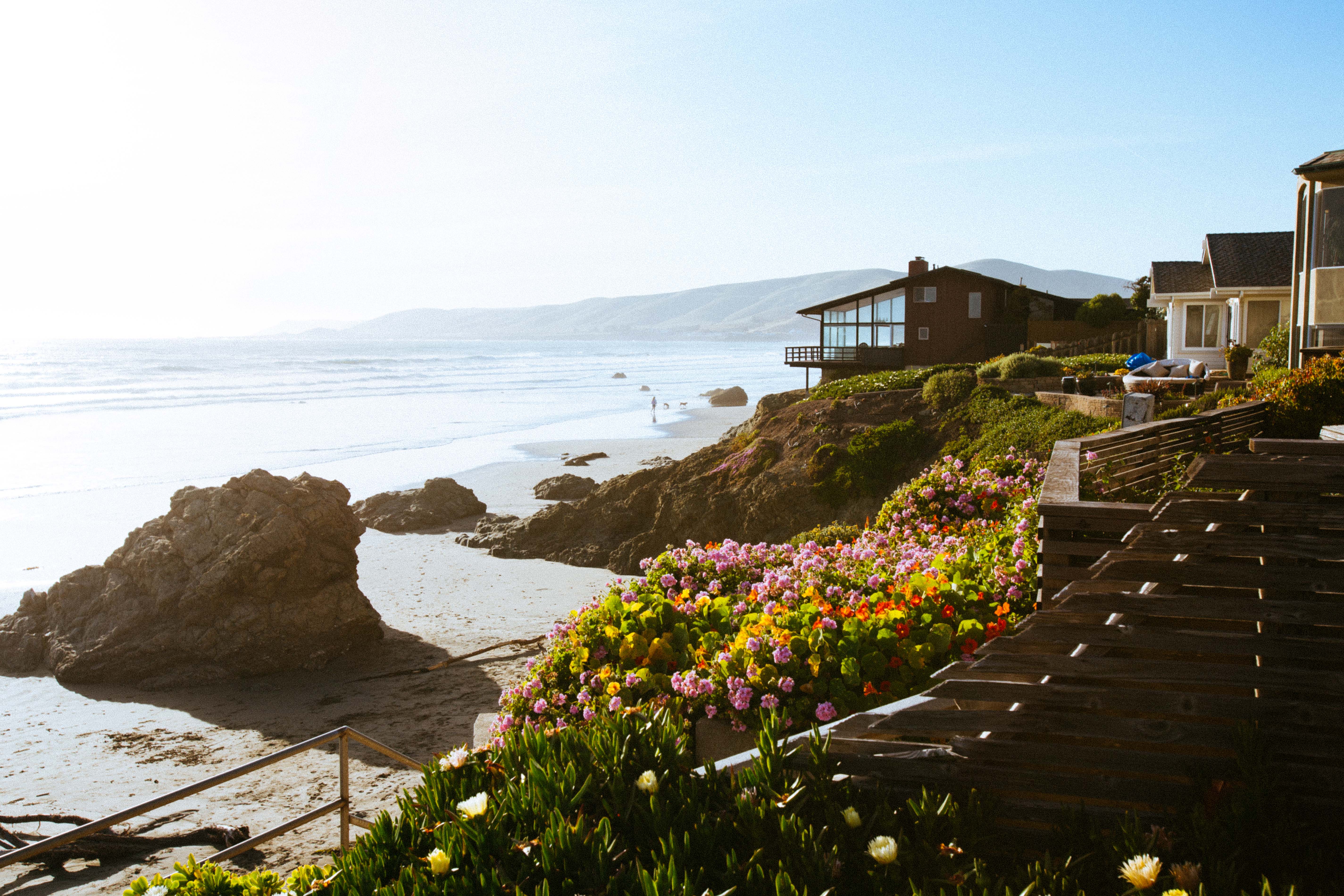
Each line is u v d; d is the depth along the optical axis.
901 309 49.97
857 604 6.71
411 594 25.62
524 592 25.83
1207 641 3.31
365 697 18.33
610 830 3.48
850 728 3.89
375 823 3.98
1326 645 3.14
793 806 3.58
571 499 38.12
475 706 17.61
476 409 80.38
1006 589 6.53
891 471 26.38
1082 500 6.93
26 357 165.12
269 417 70.88
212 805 13.35
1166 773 3.38
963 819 3.46
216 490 22.17
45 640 20.67
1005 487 11.48
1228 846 3.10
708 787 3.86
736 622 7.41
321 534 21.55
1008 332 47.88
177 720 17.38
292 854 11.66
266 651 19.88
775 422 30.86
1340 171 17.91
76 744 16.20
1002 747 3.56
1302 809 3.16
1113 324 45.81
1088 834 3.42
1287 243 32.41
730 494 28.30
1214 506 3.34
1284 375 17.17
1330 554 3.16
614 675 7.12
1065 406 24.11
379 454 50.91
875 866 3.32
